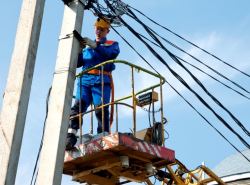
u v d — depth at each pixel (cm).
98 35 1121
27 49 771
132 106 993
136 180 1025
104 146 939
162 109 1064
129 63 1018
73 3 896
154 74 1062
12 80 754
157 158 998
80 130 1009
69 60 840
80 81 1048
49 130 782
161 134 1046
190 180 1605
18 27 797
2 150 708
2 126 724
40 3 815
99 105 1055
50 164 751
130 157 973
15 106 732
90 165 1019
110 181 1074
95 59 1086
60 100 803
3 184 684
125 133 979
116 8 1084
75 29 870
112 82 1095
